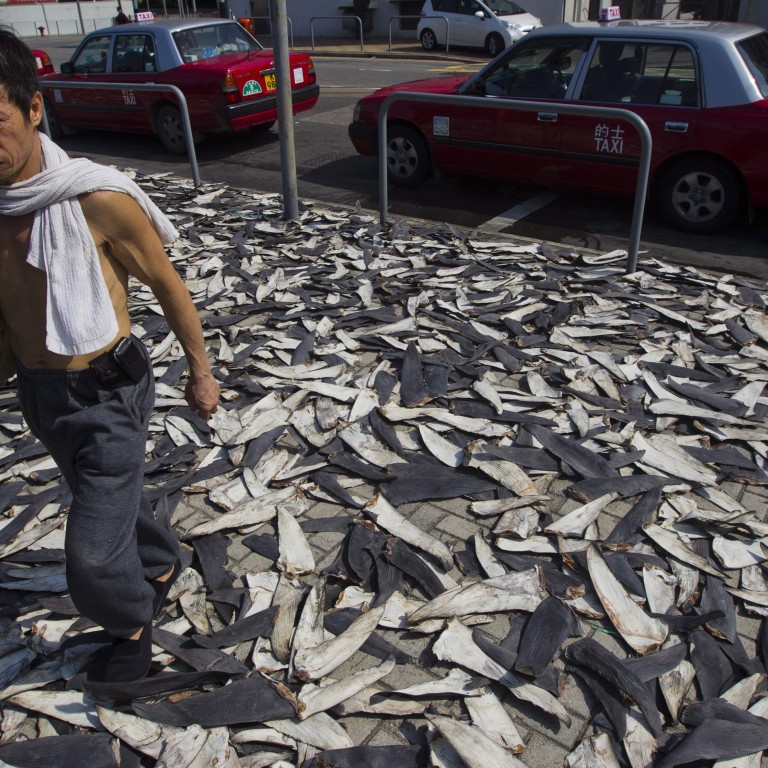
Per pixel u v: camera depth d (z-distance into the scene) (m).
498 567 2.66
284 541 2.78
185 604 2.51
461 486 3.05
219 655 2.29
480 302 4.75
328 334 4.37
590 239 6.42
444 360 4.01
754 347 4.20
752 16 20.25
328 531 2.85
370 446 3.30
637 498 2.99
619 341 4.29
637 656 2.32
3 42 1.63
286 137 6.23
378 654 2.33
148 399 2.03
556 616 2.39
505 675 2.23
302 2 28.86
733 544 2.75
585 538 2.76
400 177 7.98
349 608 2.49
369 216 6.66
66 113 10.91
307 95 10.53
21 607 2.51
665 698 2.16
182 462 3.26
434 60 21.16
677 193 6.45
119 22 24.67
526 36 7.00
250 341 4.31
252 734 2.06
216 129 9.58
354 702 2.16
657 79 6.35
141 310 4.75
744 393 3.69
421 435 3.35
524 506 2.93
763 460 3.23
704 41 6.15
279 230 6.29
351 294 4.94
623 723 2.08
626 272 5.28
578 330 4.36
